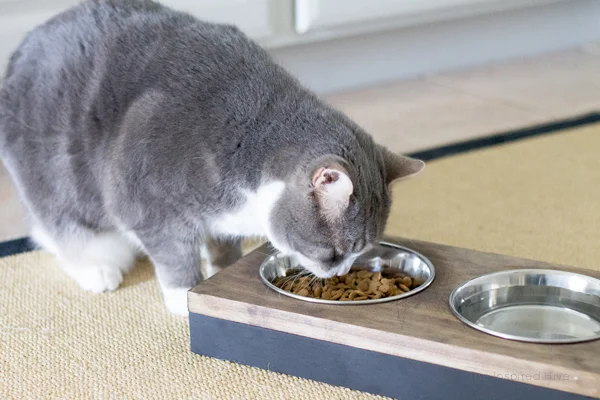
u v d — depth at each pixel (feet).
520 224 6.57
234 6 9.00
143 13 5.30
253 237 5.33
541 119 9.50
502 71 11.94
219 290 4.54
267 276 4.82
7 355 4.72
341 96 10.58
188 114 4.69
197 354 4.70
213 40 5.02
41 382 4.44
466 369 3.89
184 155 4.66
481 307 4.57
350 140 4.61
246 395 4.28
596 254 5.97
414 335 3.99
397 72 11.45
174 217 4.88
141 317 5.18
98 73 5.02
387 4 10.17
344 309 4.27
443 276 4.65
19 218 6.98
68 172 5.21
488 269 4.73
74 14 5.43
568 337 4.29
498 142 8.63
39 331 5.00
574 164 7.95
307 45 10.36
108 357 4.69
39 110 5.21
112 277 5.59
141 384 4.41
